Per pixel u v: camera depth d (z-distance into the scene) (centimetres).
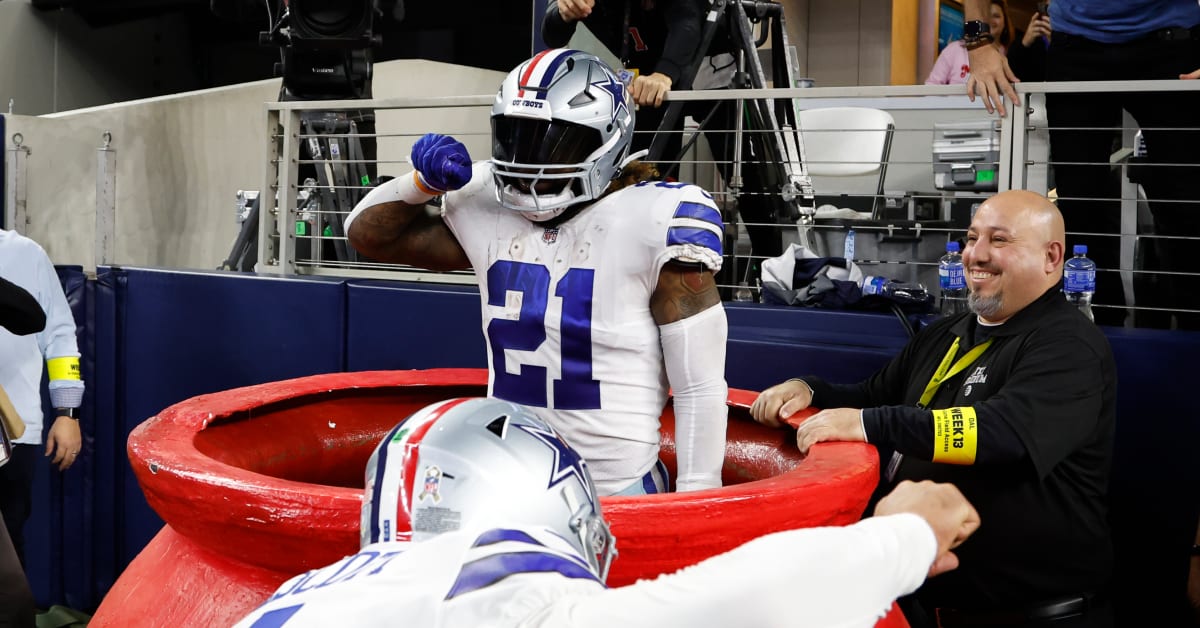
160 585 163
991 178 340
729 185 358
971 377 219
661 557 142
